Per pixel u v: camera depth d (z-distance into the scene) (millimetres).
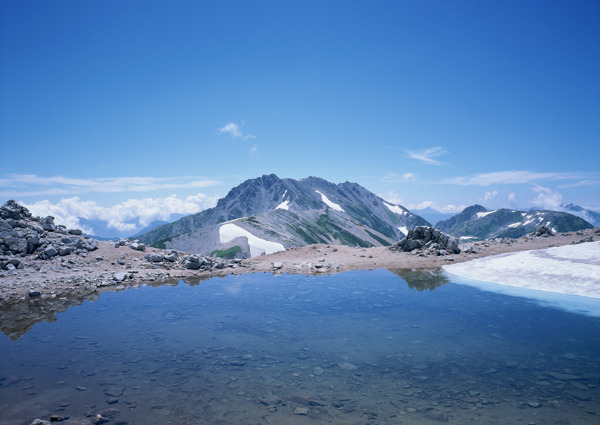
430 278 27781
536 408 9469
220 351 13914
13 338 15258
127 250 35188
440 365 12438
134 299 22031
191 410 9531
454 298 21578
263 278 28734
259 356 13422
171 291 24156
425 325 16750
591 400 9859
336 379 11469
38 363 12656
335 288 24844
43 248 31234
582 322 16703
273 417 9156
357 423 8828
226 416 9211
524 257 29125
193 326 16938
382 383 11164
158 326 16906
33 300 21484
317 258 37344
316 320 17766
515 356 13031
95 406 9703
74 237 33781
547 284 23203
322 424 8805
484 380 11242
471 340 14742
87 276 27047
